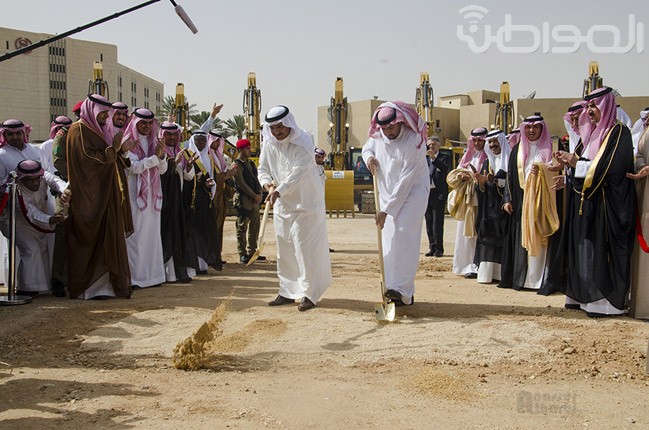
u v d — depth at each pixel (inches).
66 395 178.2
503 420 161.8
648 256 270.7
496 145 370.0
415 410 168.2
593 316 275.3
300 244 282.4
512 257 350.0
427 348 224.5
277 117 277.6
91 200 306.2
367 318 266.5
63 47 2915.8
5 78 2787.9
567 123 304.8
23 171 316.8
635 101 1567.4
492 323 259.3
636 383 191.5
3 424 156.6
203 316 271.1
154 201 348.8
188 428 154.8
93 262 309.4
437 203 494.0
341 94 1211.9
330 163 1237.1
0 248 366.3
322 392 181.5
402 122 281.4
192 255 370.0
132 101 3400.6
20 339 238.2
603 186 273.3
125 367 205.9
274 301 292.4
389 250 287.1
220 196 430.6
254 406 169.8
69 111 2952.8
